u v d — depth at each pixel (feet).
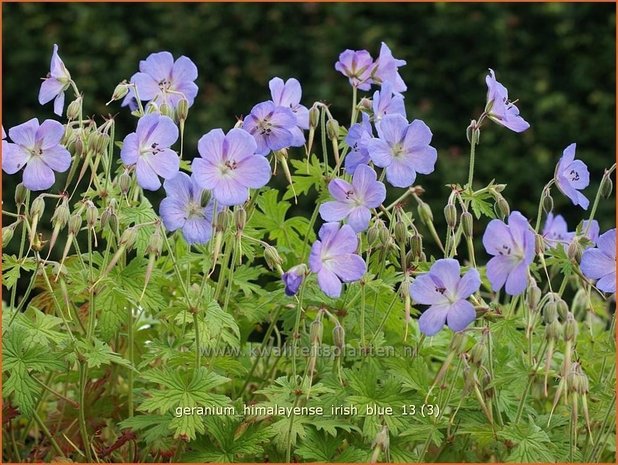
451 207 3.35
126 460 3.70
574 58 7.63
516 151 7.54
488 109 3.44
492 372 3.32
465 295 3.14
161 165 3.28
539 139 7.52
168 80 3.65
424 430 3.34
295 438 3.32
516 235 3.15
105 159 3.50
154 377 3.30
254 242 3.49
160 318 3.59
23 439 3.80
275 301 3.57
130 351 3.56
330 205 3.33
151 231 3.47
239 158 3.23
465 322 3.14
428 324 3.17
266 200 3.78
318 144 6.58
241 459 3.42
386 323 3.61
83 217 3.42
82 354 3.30
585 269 3.31
